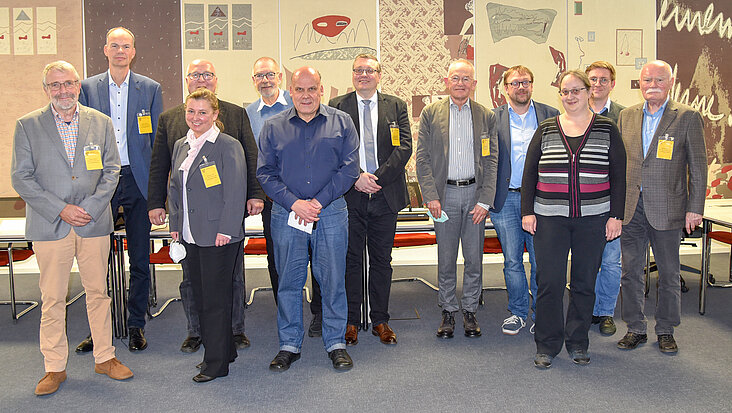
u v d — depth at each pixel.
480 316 3.94
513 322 3.55
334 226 2.94
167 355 3.25
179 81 5.45
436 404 2.57
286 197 2.81
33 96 5.41
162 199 3.15
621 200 2.85
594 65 3.55
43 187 2.71
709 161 5.91
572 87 2.84
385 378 2.87
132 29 5.40
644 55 5.76
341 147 2.91
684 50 5.79
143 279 3.42
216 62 5.47
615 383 2.77
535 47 5.67
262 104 3.60
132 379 2.90
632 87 5.79
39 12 5.34
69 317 4.02
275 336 3.60
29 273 5.50
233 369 3.02
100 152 2.82
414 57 5.59
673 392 2.66
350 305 3.44
